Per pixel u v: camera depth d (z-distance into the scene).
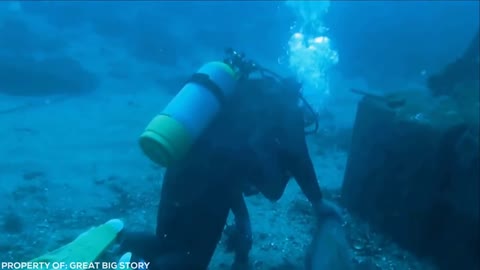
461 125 4.26
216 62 2.89
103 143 7.31
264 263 4.13
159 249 2.81
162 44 15.49
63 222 4.54
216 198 2.66
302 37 19.27
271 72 2.89
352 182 5.42
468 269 4.07
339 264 2.54
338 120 10.85
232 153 2.60
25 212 4.66
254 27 20.09
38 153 6.45
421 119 4.52
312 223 5.04
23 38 13.13
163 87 12.02
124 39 15.68
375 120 5.07
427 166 4.37
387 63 19.14
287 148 2.57
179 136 2.52
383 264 4.32
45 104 9.14
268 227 4.88
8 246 3.92
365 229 4.95
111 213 4.89
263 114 2.63
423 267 4.37
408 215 4.58
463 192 4.08
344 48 19.95
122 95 10.76
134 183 5.83
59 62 11.23
